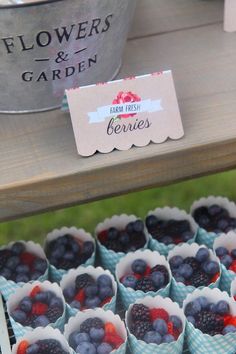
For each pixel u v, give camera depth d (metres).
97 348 0.78
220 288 0.90
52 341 0.79
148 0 0.94
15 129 0.72
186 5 0.92
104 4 0.65
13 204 0.67
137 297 0.85
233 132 0.70
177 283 0.85
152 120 0.70
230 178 1.36
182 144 0.69
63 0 0.62
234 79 0.77
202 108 0.73
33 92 0.71
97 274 0.88
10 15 0.62
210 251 0.89
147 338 0.78
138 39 0.85
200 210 0.99
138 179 0.69
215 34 0.85
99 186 0.68
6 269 0.90
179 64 0.80
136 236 0.95
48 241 0.96
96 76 0.73
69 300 0.86
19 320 0.83
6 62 0.66
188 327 0.80
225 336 0.77
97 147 0.68
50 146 0.69
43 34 0.65
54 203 0.68
